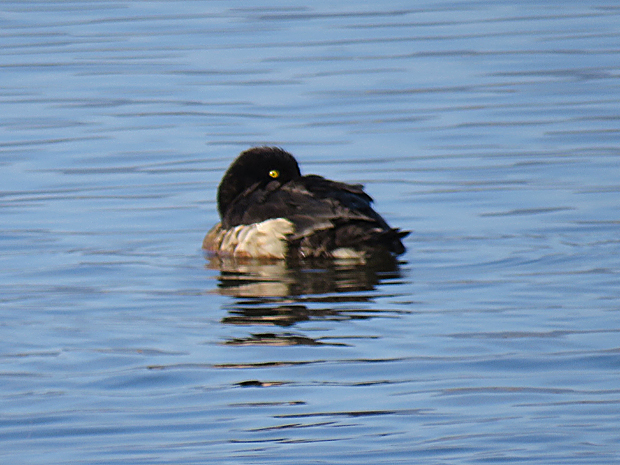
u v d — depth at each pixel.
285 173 15.98
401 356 10.70
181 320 11.88
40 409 9.65
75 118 22.83
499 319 11.62
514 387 9.91
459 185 18.05
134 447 8.92
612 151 19.69
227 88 24.88
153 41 29.52
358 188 15.12
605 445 8.73
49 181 18.78
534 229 15.44
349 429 9.17
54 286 13.27
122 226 16.27
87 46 29.06
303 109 23.14
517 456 8.61
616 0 32.78
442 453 8.70
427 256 14.29
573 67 25.86
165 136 21.47
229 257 14.75
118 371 10.46
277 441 8.97
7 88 25.28
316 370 10.41
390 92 24.25
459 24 30.55
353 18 31.81
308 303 12.39
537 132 21.11
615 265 13.49
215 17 32.50
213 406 9.68
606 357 10.49
